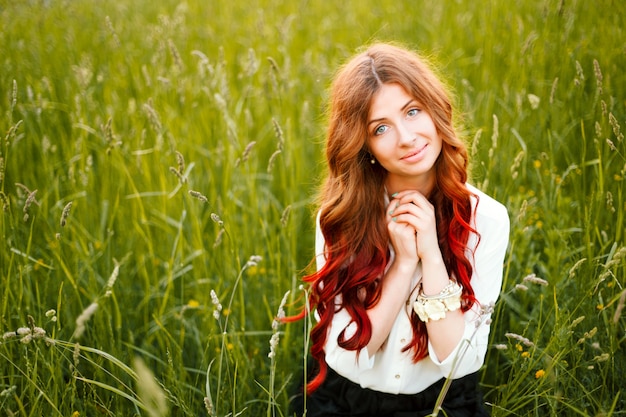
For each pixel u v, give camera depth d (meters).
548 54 3.28
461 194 1.81
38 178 3.31
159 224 2.96
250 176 3.10
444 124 1.73
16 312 2.40
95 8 5.44
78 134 3.50
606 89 2.80
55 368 2.09
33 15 5.02
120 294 2.72
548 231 2.47
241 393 2.24
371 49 1.77
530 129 3.10
